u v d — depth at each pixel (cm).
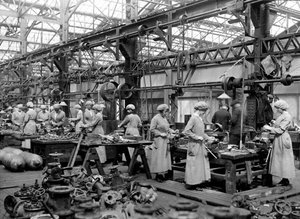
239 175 740
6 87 2164
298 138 1217
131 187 637
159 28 1116
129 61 1325
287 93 1568
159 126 840
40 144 1042
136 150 873
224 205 623
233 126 983
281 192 746
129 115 1024
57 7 2397
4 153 1053
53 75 1766
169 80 1670
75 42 1599
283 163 759
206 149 757
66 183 637
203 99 1767
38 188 627
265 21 963
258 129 954
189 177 744
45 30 2625
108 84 1303
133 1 1520
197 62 1265
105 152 1041
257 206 604
